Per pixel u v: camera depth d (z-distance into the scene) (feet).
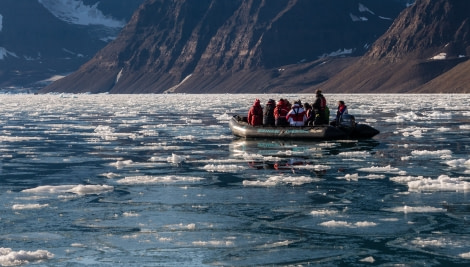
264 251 48.60
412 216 57.47
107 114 272.10
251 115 132.46
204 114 261.65
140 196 67.92
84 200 66.08
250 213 59.77
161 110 316.40
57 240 51.60
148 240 51.47
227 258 47.06
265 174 81.61
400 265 45.09
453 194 66.13
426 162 90.48
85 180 79.41
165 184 75.20
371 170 82.89
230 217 58.39
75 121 214.07
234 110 308.81
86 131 161.17
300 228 54.49
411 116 205.26
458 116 215.72
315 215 58.75
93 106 406.62
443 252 47.65
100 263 46.09
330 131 121.70
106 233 53.52
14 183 77.71
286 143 119.55
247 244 50.29
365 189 69.82
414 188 69.82
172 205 63.31
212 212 60.23
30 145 123.95
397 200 63.98
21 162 97.30
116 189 72.18
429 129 151.64
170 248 49.44
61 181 78.89
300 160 94.63
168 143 125.18
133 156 104.53
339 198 65.46
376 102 444.14
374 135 129.70
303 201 64.34
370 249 48.62
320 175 79.92
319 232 53.21
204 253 48.21
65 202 65.10
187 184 75.05
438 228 53.57
